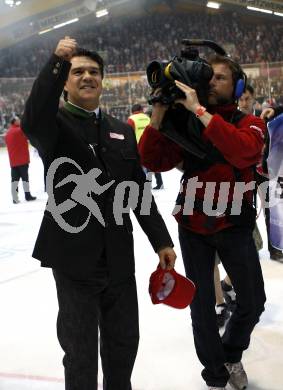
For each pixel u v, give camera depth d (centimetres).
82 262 182
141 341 309
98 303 187
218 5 2706
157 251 207
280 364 273
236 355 242
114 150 192
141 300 381
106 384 199
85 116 190
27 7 2566
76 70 185
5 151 1944
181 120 220
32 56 2808
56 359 290
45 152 180
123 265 190
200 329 228
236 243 224
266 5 2689
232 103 224
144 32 2931
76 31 2916
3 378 270
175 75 204
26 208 873
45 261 184
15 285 439
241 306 230
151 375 267
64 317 185
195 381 260
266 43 2805
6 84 1961
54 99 169
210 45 223
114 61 2778
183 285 209
